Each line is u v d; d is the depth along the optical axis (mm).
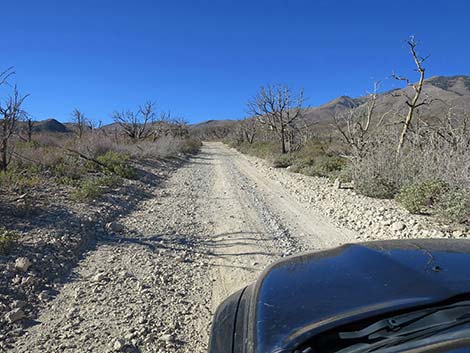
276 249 6555
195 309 4352
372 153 12664
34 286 4734
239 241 7078
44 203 8242
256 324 1966
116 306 4371
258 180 17141
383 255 2434
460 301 1789
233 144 57406
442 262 2225
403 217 8453
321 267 2428
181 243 6922
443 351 1500
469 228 7250
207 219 8969
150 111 37062
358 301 1909
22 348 3559
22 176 10234
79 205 8719
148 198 11586
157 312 4254
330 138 29062
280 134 31984
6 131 11453
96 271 5438
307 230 7887
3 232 6102
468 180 8398
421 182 9859
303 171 19641
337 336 1714
